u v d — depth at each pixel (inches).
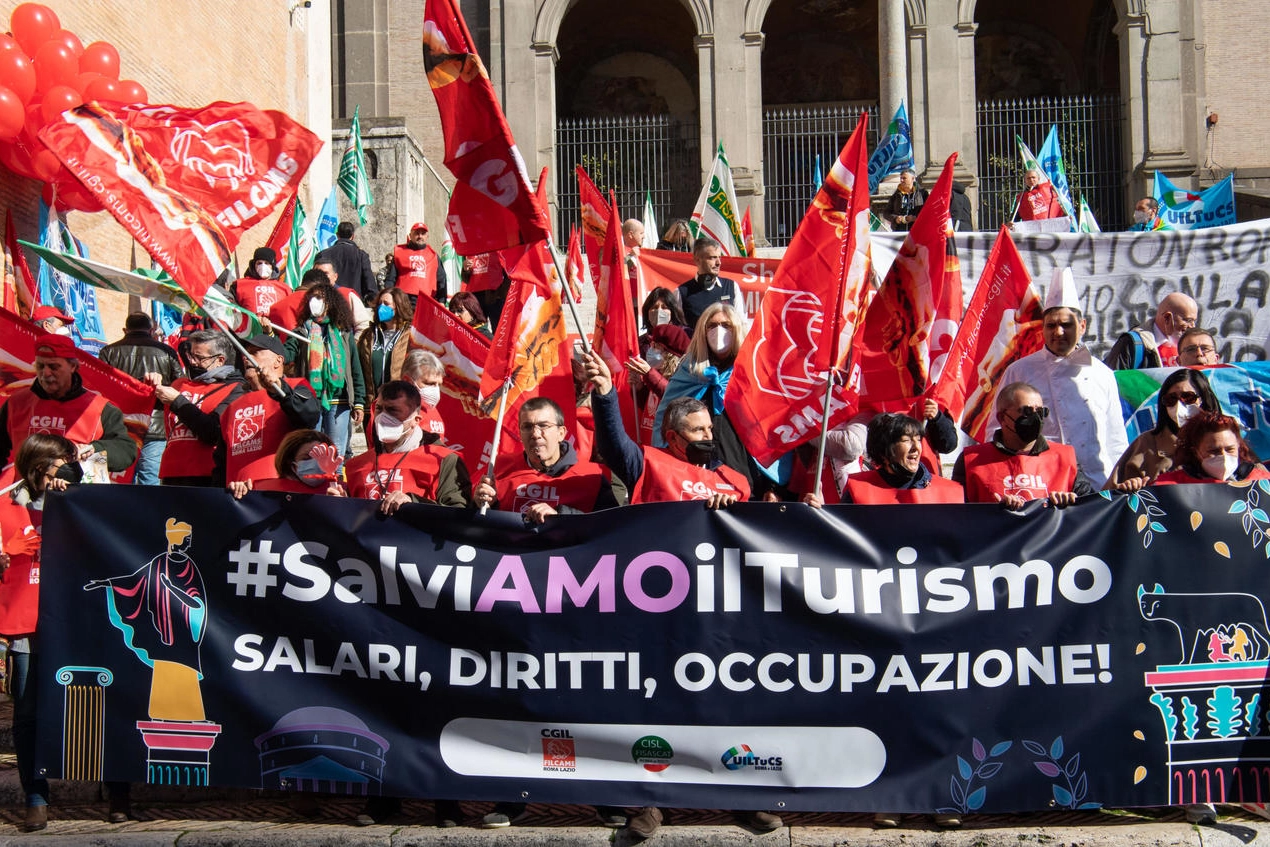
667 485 234.5
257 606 223.9
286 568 224.2
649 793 215.2
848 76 1251.2
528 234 223.9
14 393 278.5
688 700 216.4
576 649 218.5
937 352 293.9
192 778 221.5
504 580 220.8
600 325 289.4
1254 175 1058.7
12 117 388.5
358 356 390.6
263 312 413.7
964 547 217.5
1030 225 477.7
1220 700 215.6
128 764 222.2
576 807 231.5
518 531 221.8
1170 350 338.3
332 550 224.1
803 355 247.1
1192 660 215.9
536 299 251.8
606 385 227.8
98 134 277.7
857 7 1208.2
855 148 244.4
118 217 273.9
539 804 233.0
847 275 232.4
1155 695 215.3
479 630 220.4
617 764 216.4
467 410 283.9
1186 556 217.6
